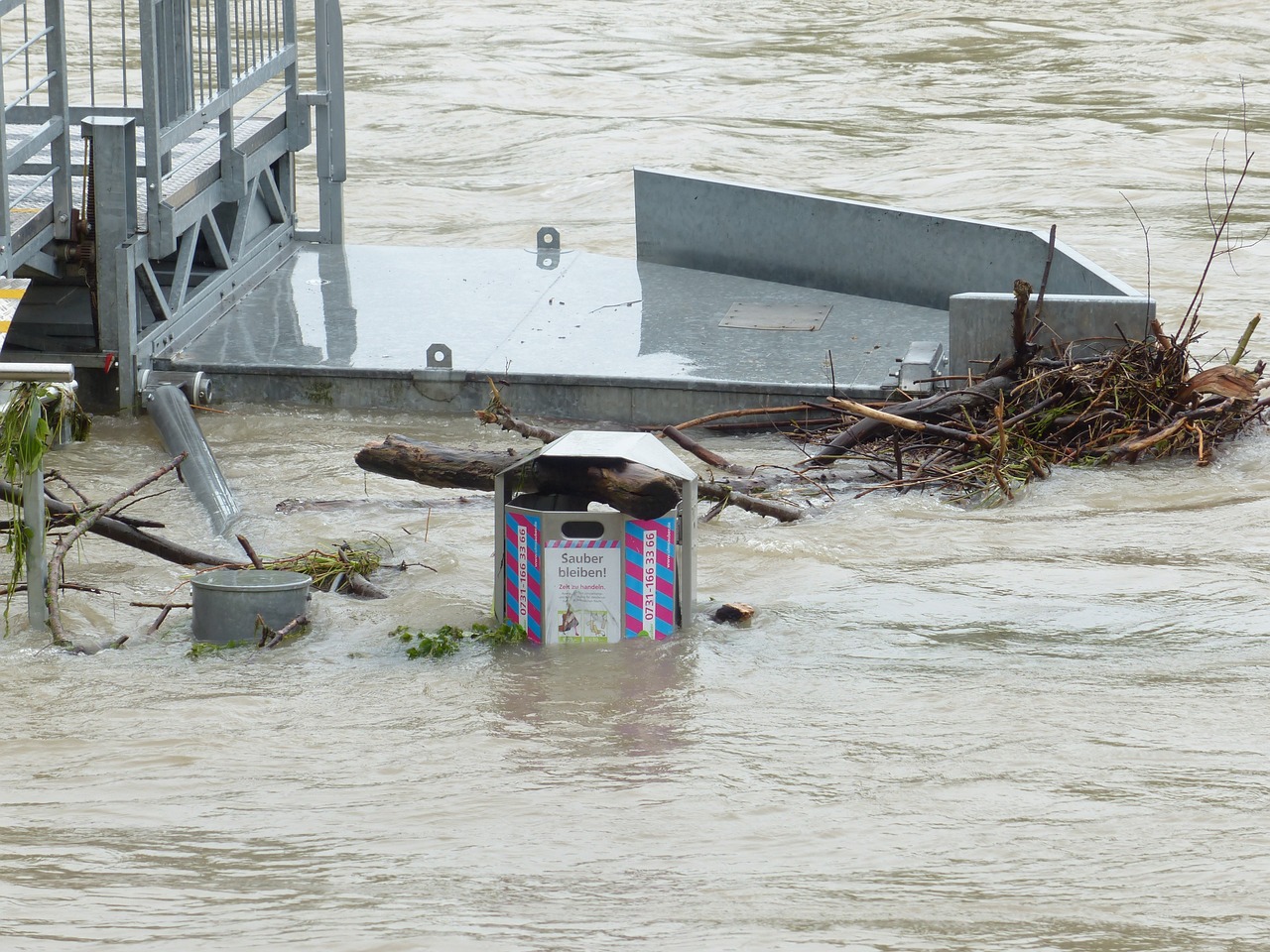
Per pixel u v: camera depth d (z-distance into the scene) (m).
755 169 63.97
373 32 104.06
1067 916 11.31
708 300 33.62
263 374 28.28
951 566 19.95
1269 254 44.91
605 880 11.89
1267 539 20.92
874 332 31.22
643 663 16.64
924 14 115.56
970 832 12.69
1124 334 26.16
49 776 13.77
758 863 12.17
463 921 11.21
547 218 53.22
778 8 118.12
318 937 10.99
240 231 33.12
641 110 77.88
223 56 30.77
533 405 27.86
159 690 15.82
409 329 30.86
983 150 66.50
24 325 28.16
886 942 10.92
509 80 84.50
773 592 19.03
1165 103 80.44
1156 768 13.92
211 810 13.12
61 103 26.62
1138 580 19.36
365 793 13.45
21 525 17.45
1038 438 24.97
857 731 14.80
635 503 16.98
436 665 16.61
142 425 27.06
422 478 19.88
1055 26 109.81
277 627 17.48
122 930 11.09
